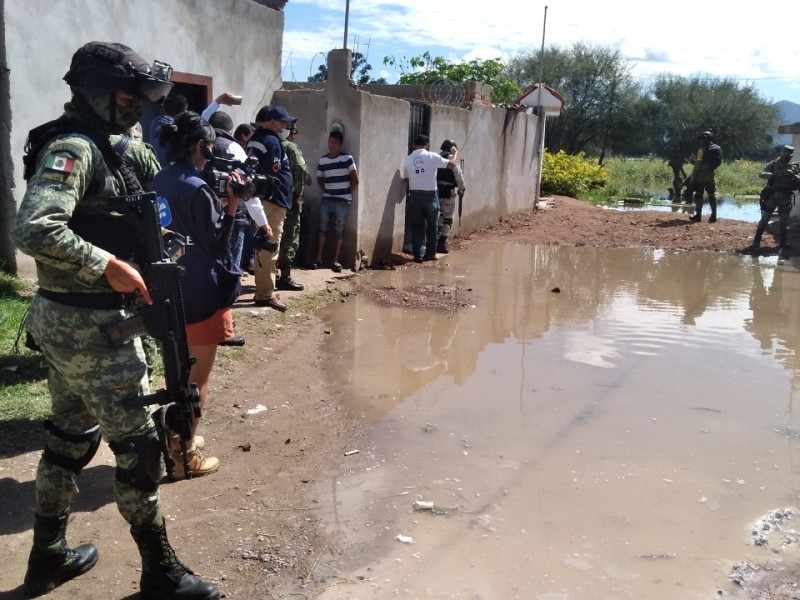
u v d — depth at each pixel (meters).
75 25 6.82
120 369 2.56
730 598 2.93
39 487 2.71
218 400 4.73
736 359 6.00
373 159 9.12
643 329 6.87
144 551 2.69
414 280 8.73
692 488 3.81
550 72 38.66
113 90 2.47
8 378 4.41
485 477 3.87
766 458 4.19
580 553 3.21
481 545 3.25
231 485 3.68
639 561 3.16
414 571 3.04
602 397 5.07
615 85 38.34
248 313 6.65
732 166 38.09
